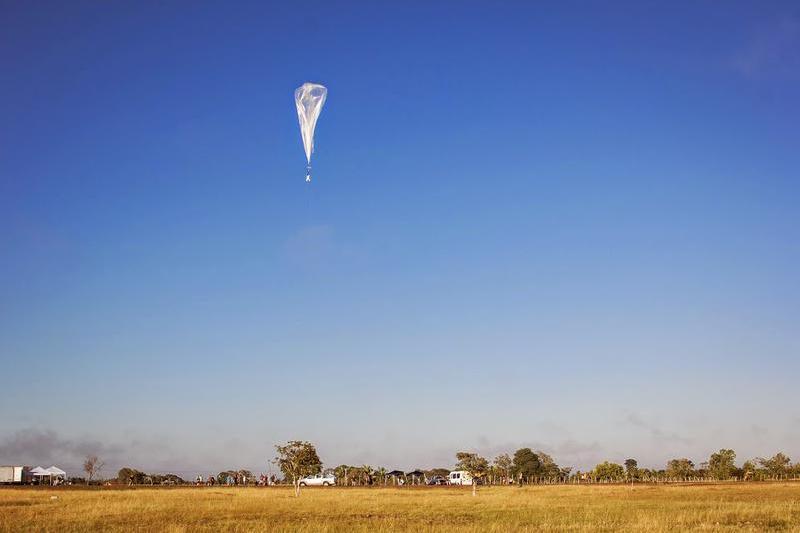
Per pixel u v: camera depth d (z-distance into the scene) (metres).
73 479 141.00
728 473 163.50
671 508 53.44
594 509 53.19
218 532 35.59
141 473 153.00
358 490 103.94
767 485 117.75
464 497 73.88
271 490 98.69
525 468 189.50
